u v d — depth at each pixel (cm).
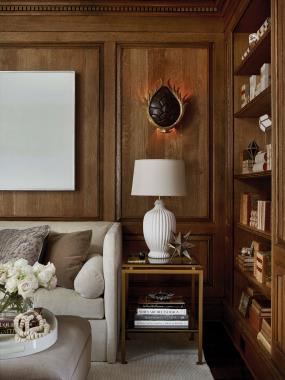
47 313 203
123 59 352
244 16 295
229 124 338
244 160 316
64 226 324
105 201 350
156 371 244
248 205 301
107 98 351
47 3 342
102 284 256
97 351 256
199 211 352
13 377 150
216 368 252
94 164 351
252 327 269
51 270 185
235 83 330
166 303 267
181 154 352
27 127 348
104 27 351
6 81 348
